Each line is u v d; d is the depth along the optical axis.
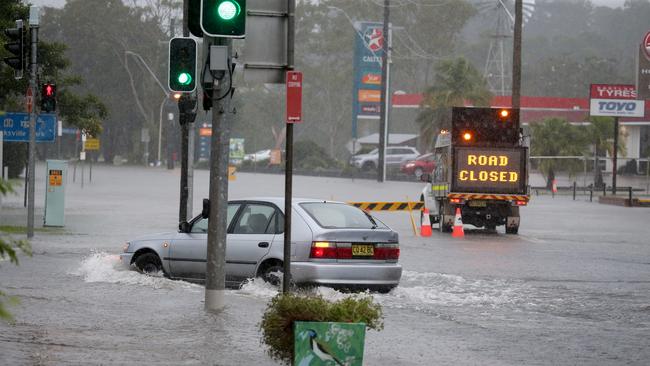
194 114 62.91
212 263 33.84
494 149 81.75
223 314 33.03
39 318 31.91
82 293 37.62
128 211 93.50
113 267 43.91
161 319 32.03
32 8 62.00
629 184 188.88
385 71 182.50
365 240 38.53
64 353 26.31
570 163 175.38
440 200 85.12
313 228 38.28
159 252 41.91
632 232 82.62
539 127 178.25
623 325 33.97
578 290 43.41
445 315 35.25
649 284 46.12
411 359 27.09
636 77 148.25
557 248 66.06
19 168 142.12
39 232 67.56
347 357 20.75
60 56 83.31
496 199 80.62
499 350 28.83
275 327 22.11
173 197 119.50
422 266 52.34
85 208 97.62
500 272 50.25
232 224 40.41
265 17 32.16
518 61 110.62
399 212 104.94
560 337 31.30
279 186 151.50
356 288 38.19
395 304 37.41
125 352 26.67
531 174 189.25
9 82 77.62
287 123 31.69
